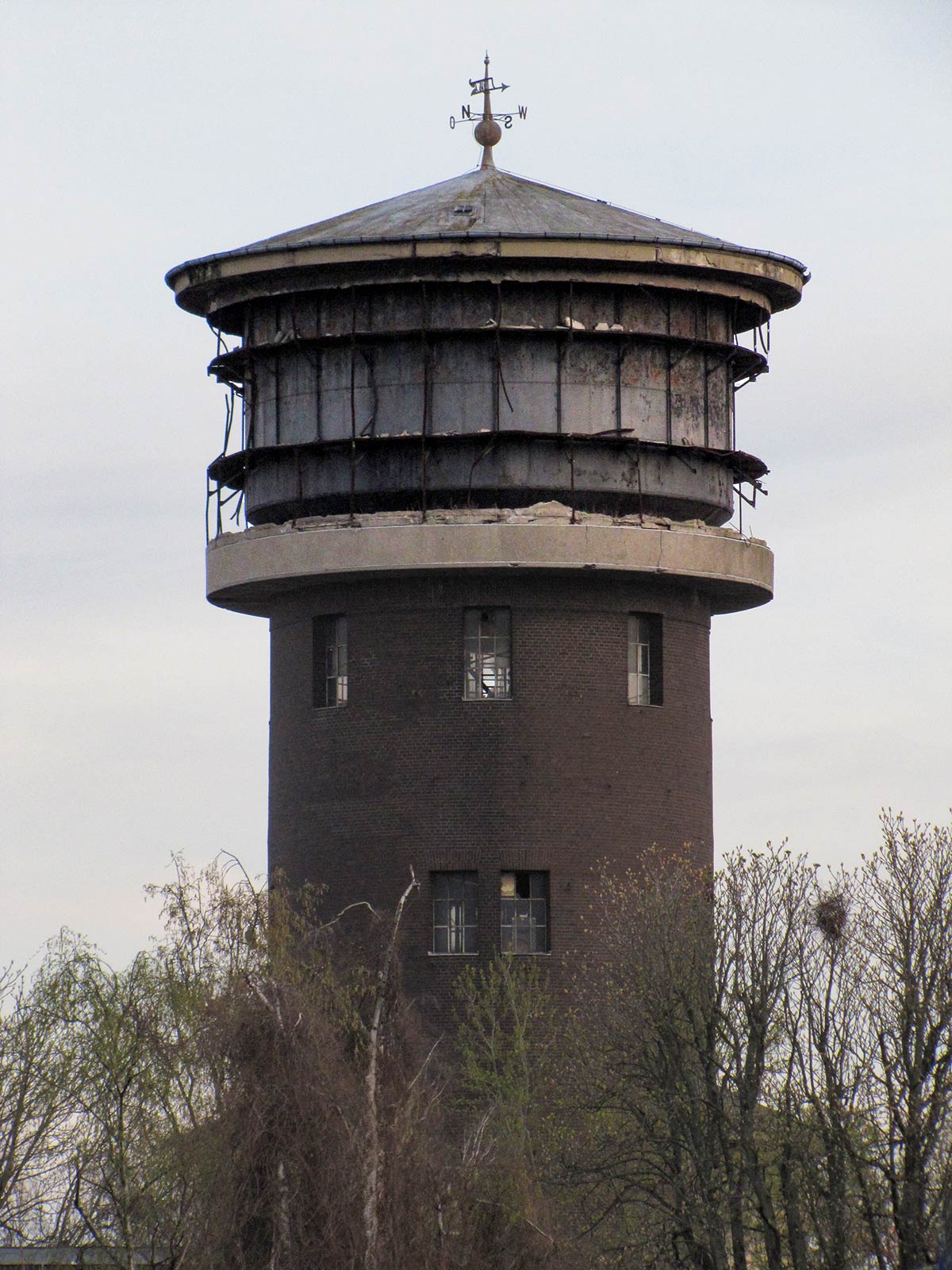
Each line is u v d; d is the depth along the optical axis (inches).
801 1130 6604.3
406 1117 6579.7
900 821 7032.5
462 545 7780.5
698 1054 6840.6
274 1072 6530.5
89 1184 7642.7
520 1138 7076.8
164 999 7342.5
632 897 7716.5
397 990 6889.8
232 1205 6456.7
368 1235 6289.4
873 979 6815.9
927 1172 6599.4
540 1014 7765.8
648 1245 6771.7
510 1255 6604.3
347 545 7854.3
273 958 6973.4
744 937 6973.4
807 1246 6643.7
